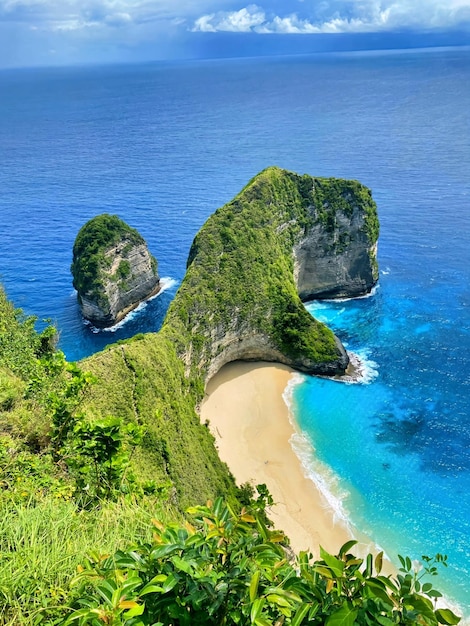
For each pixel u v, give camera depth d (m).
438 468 53.34
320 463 54.28
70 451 16.12
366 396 65.31
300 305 75.75
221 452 55.19
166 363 52.19
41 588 8.52
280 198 85.88
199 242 73.44
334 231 89.25
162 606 6.56
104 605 6.55
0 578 8.56
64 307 92.44
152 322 89.75
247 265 74.19
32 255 111.00
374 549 44.69
